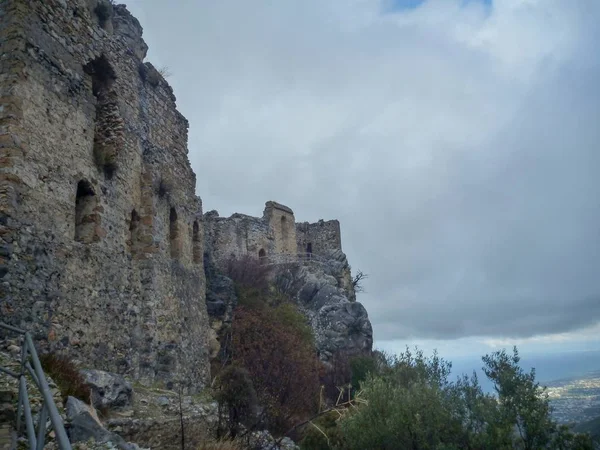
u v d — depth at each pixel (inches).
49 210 440.8
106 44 580.4
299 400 763.4
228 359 843.4
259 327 967.0
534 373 574.2
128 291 558.3
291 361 877.2
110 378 441.4
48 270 427.8
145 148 644.1
